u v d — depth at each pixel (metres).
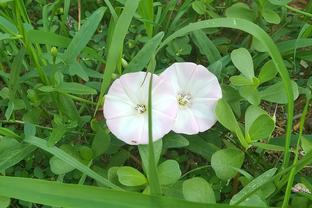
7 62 0.25
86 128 0.24
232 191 0.22
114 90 0.21
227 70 0.25
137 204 0.16
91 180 0.23
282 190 0.22
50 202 0.16
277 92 0.22
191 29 0.19
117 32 0.19
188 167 0.24
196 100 0.22
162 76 0.22
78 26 0.27
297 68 0.27
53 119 0.23
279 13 0.29
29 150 0.21
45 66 0.22
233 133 0.22
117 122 0.21
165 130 0.21
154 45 0.21
